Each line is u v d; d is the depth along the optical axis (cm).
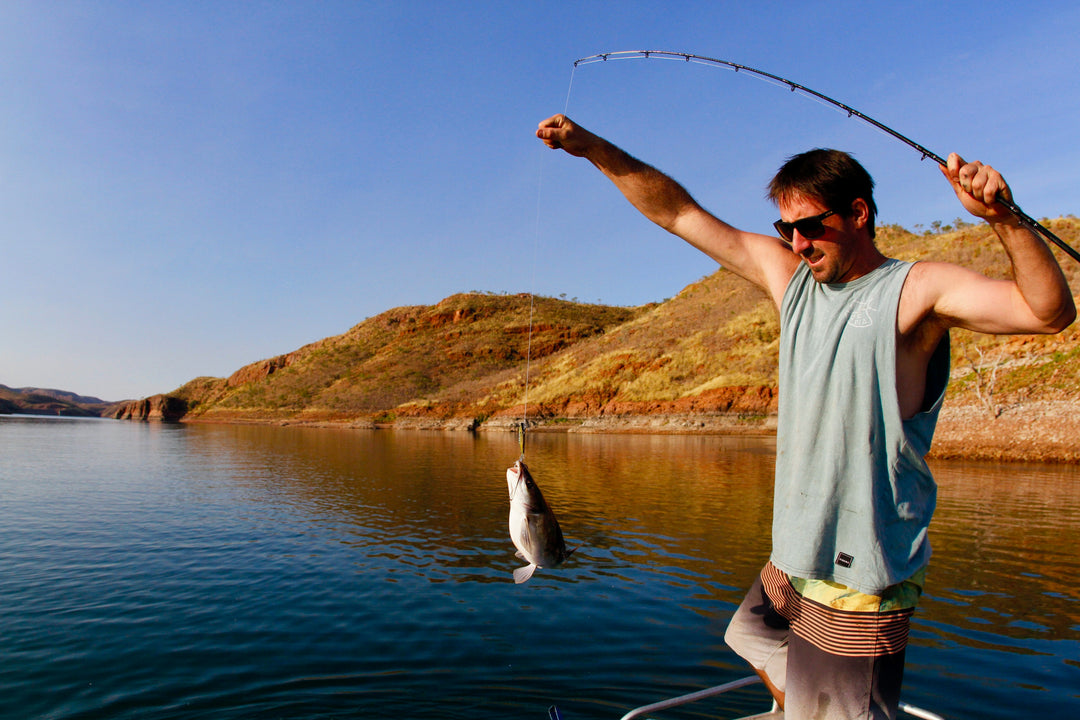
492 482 2119
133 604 798
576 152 264
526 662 618
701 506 1584
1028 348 3469
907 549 198
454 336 13038
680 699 322
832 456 201
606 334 9744
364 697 542
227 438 5553
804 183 200
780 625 244
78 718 506
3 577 922
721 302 8375
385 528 1303
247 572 952
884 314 194
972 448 2972
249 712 516
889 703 203
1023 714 512
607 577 934
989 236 5341
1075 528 1304
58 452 3516
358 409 10294
